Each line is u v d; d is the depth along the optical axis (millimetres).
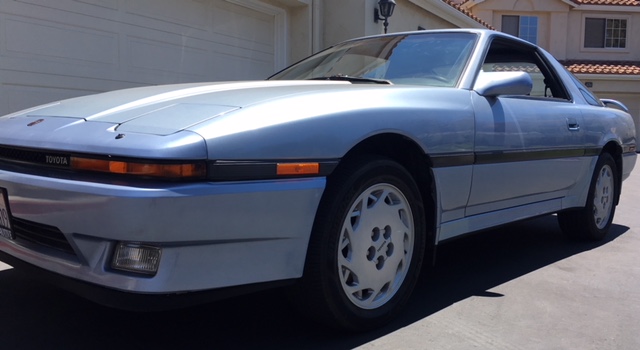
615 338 2877
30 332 2787
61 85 5797
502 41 3969
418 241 3039
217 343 2701
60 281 2348
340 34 9227
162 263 2104
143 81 6660
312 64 4188
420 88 3145
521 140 3641
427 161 3018
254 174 2273
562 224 4895
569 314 3199
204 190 2139
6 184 2479
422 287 3623
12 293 3320
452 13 12070
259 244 2326
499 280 3807
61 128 2459
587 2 22406
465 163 3221
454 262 4246
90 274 2203
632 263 4324
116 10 6273
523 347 2738
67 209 2227
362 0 9008
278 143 2346
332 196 2570
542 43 22766
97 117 2504
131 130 2268
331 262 2561
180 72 7152
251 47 8336
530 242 4977
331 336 2795
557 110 4121
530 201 3979
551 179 4059
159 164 2090
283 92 2756
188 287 2152
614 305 3365
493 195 3512
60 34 5750
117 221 2088
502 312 3199
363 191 2713
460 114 3197
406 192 2941
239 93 2750
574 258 4441
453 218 3281
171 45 6992
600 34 22797
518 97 3832
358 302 2758
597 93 21328
